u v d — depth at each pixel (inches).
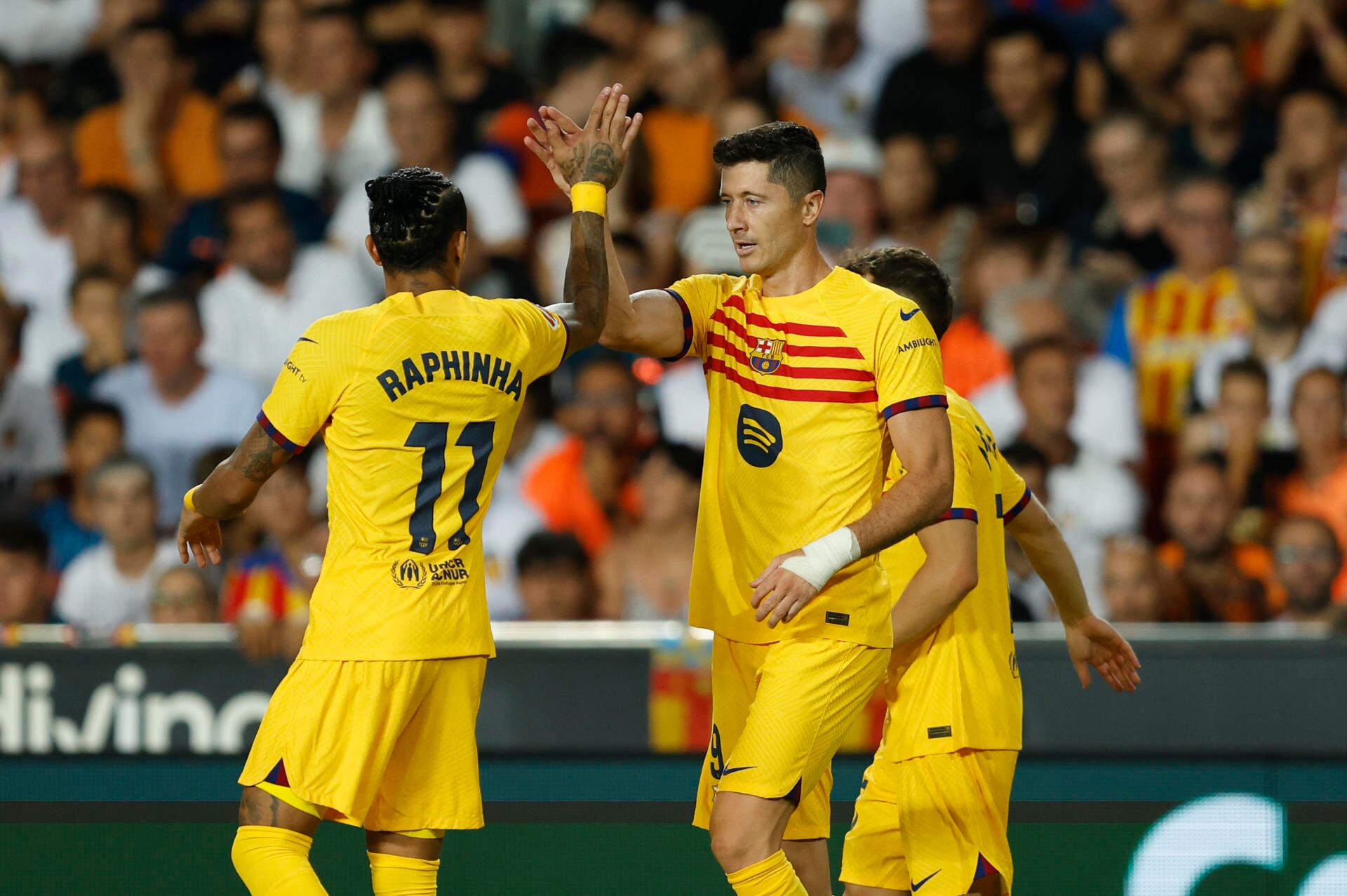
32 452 1042.1
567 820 650.8
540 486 956.6
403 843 460.8
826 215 1056.2
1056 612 845.2
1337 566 864.9
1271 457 954.1
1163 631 673.0
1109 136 1046.4
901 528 433.1
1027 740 649.0
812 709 451.8
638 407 978.7
